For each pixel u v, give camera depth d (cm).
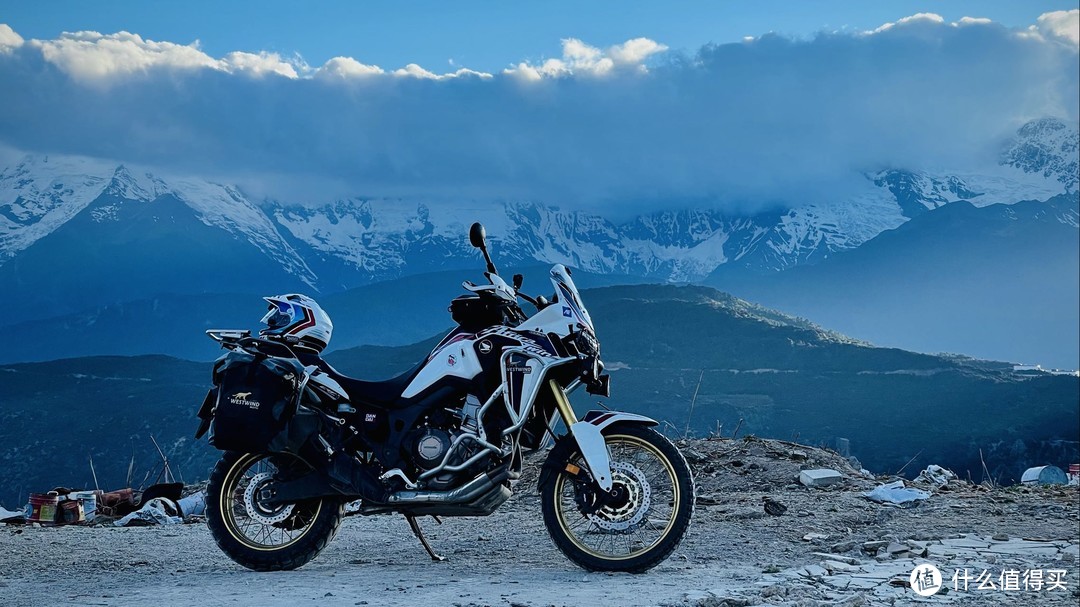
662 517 665
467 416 557
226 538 577
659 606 438
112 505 956
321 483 564
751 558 615
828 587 519
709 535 711
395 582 512
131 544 700
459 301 570
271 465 583
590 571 555
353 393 562
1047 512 869
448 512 558
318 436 562
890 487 937
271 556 572
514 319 588
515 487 983
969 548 689
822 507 854
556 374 567
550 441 588
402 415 558
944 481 1127
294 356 571
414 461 552
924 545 694
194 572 570
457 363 559
